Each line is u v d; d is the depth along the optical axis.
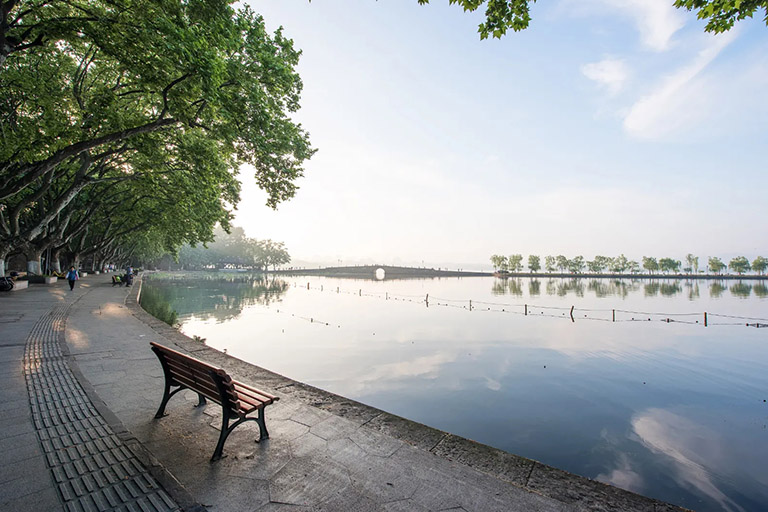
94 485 3.03
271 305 32.91
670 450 7.62
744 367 14.42
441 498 2.98
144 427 4.23
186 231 32.22
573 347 17.81
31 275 27.23
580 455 7.35
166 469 3.33
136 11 10.62
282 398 5.24
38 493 2.90
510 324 25.12
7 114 16.50
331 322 24.31
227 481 3.16
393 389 11.00
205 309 27.41
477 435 8.15
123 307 15.70
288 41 15.86
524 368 13.86
